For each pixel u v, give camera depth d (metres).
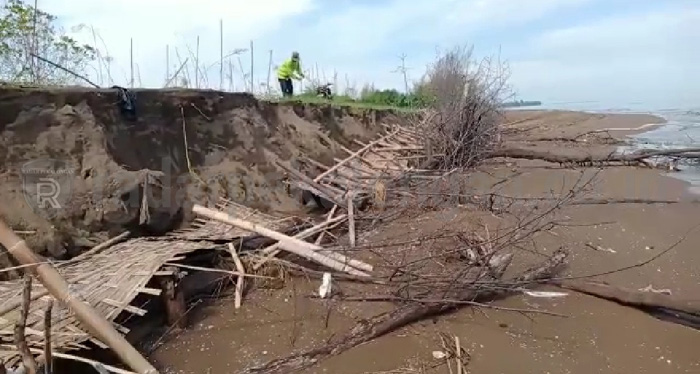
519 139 18.52
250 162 9.96
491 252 6.71
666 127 25.03
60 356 4.04
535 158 14.32
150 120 8.34
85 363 4.59
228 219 7.36
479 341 5.55
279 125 11.80
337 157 12.84
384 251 7.62
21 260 4.52
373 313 6.03
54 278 4.45
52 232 6.18
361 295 6.39
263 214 8.88
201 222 7.93
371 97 21.72
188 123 9.10
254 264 6.87
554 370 5.11
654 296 6.20
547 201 10.20
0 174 6.15
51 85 7.64
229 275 6.70
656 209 10.10
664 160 14.62
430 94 15.97
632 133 22.67
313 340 5.60
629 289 6.52
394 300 6.20
